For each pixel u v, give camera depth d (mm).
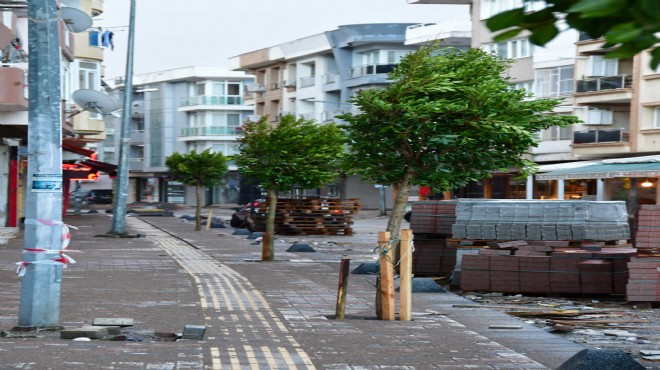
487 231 18984
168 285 16344
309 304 13945
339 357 9000
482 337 10516
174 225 48281
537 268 17500
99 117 44125
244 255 25984
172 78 110062
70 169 54062
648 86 47906
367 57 76875
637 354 10508
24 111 26703
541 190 55438
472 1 60219
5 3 19328
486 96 12336
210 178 42188
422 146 13047
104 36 45781
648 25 2803
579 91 51188
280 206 42438
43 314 10328
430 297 15500
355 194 79938
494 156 13172
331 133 24500
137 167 116500
